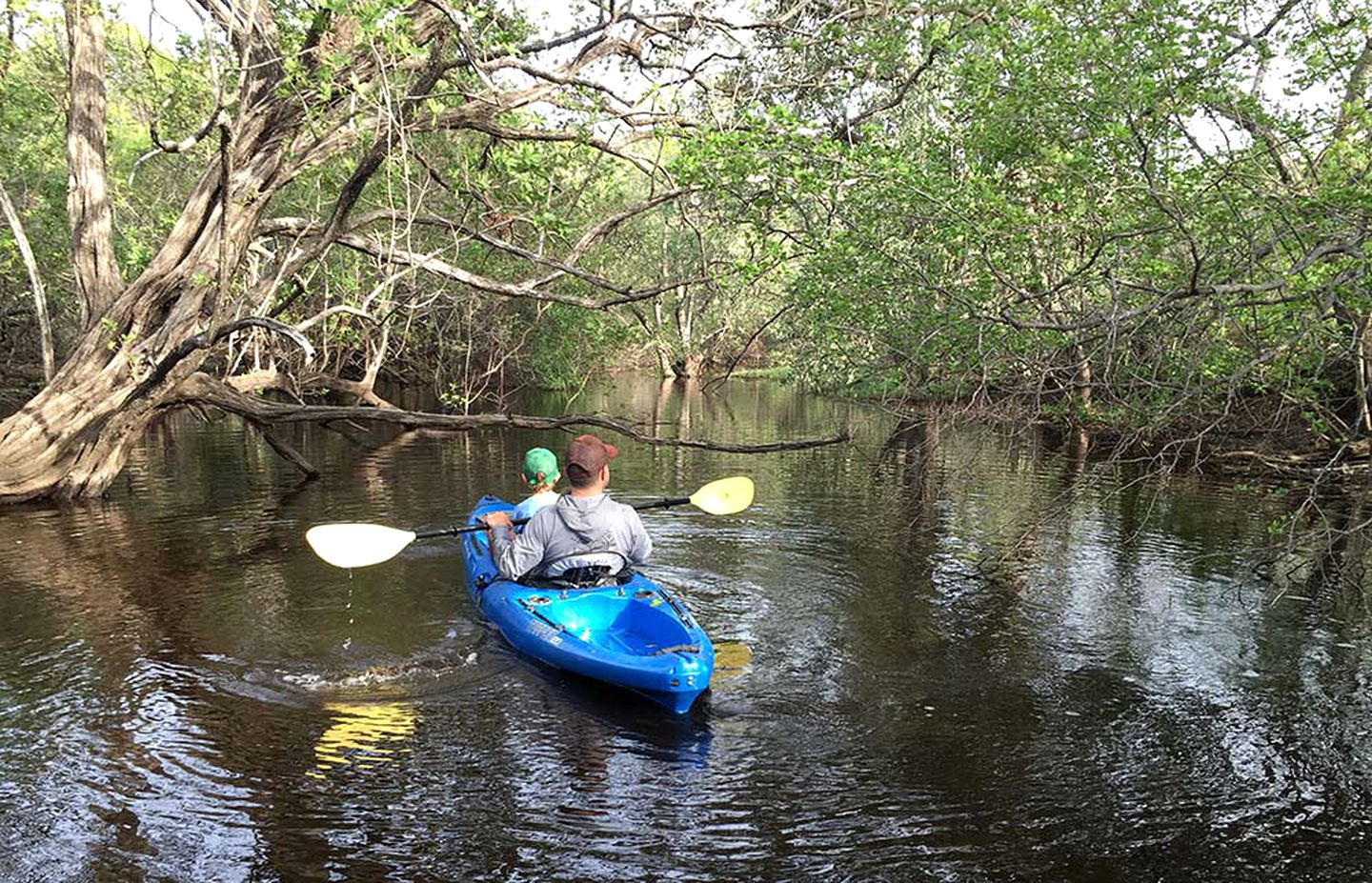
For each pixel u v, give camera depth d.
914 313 7.64
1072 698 4.69
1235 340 7.52
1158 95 6.00
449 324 17.80
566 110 9.38
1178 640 5.52
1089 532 8.33
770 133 7.16
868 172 6.99
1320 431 8.88
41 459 9.05
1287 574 6.64
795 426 17.50
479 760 3.95
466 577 6.42
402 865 3.21
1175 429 9.86
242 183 9.05
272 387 11.13
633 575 5.49
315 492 9.88
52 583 6.37
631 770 3.89
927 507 9.48
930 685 4.84
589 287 15.70
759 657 5.19
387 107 7.66
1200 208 6.21
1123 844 3.42
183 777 3.76
